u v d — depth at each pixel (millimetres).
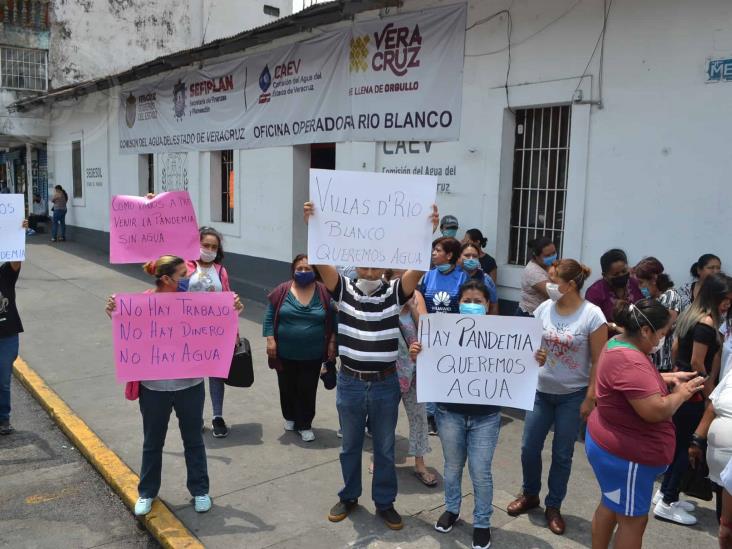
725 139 5223
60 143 20078
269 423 5809
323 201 3729
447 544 3840
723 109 5215
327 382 5457
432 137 7578
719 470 3320
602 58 5945
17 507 4402
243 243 11641
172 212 4469
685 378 3164
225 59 11508
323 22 8758
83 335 8820
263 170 10930
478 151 7098
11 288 5430
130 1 18469
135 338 3957
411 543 3852
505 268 6922
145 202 4418
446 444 3893
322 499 4391
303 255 5230
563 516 4188
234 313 4062
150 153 14758
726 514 3402
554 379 3967
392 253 3744
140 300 3957
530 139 6848
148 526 4078
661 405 2980
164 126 13906
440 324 3719
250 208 11367
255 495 4434
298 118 9773
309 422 5414
